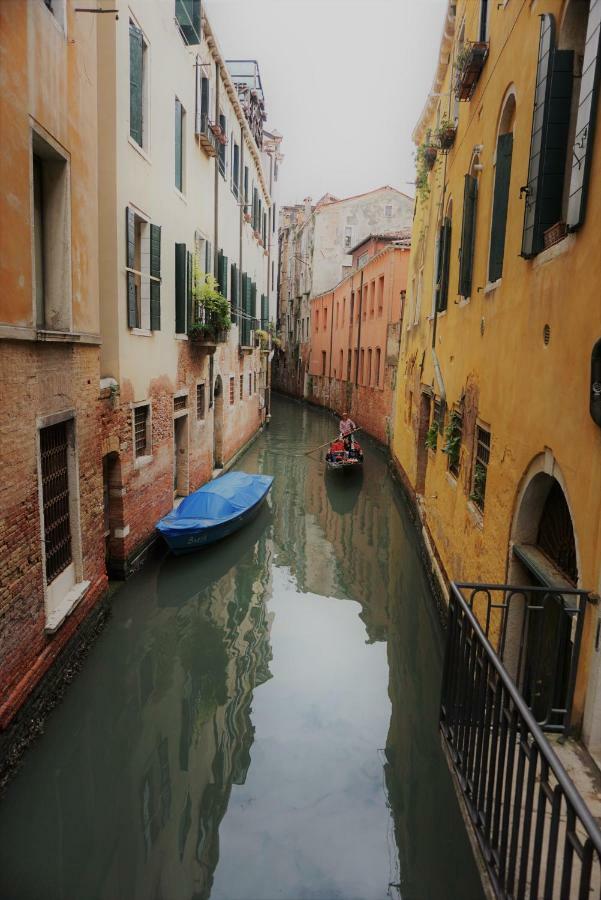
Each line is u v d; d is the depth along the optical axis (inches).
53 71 236.8
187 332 475.8
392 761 241.6
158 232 397.1
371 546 495.5
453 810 215.0
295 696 286.2
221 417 656.4
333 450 762.2
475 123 311.4
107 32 322.7
